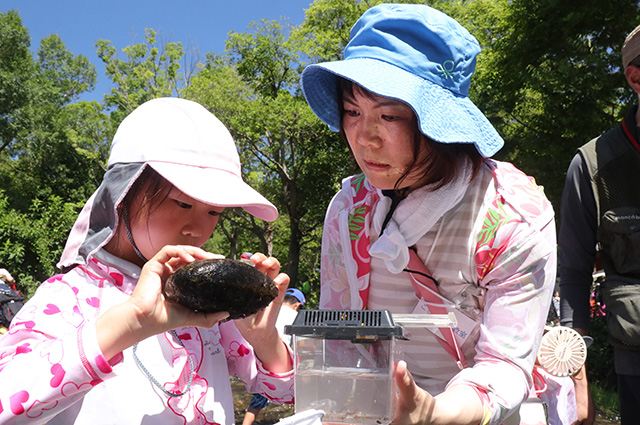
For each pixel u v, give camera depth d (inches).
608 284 91.0
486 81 589.0
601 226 90.6
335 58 1001.5
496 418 55.1
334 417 46.1
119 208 55.0
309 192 1008.2
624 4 419.2
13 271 816.9
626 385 89.5
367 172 63.4
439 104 60.2
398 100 58.2
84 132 1326.3
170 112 57.7
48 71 1494.8
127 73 1393.9
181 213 55.0
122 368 52.3
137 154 54.4
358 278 70.7
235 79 1011.3
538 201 64.1
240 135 976.9
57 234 872.3
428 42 61.6
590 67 425.4
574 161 94.1
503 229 61.7
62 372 41.0
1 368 42.6
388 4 64.3
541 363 72.6
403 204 64.8
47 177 1237.7
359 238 70.6
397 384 46.0
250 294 44.2
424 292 66.3
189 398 54.6
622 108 439.2
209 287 42.6
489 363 59.9
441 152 60.6
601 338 275.0
